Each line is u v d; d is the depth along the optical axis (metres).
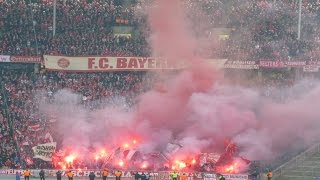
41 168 177.12
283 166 173.50
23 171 173.50
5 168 175.62
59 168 177.62
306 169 173.75
